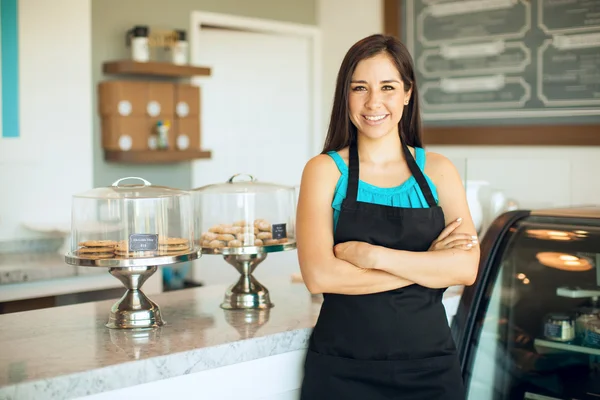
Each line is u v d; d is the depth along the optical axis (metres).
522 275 2.17
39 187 4.00
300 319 2.15
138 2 4.59
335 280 1.89
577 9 4.29
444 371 1.91
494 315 2.20
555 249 2.12
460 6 4.76
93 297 3.83
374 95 1.97
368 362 1.88
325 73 5.59
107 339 1.92
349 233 1.94
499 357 2.18
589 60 4.27
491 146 4.69
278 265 5.23
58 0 4.00
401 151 2.07
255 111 5.47
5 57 3.84
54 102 4.02
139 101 4.51
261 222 2.33
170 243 2.08
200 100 4.82
